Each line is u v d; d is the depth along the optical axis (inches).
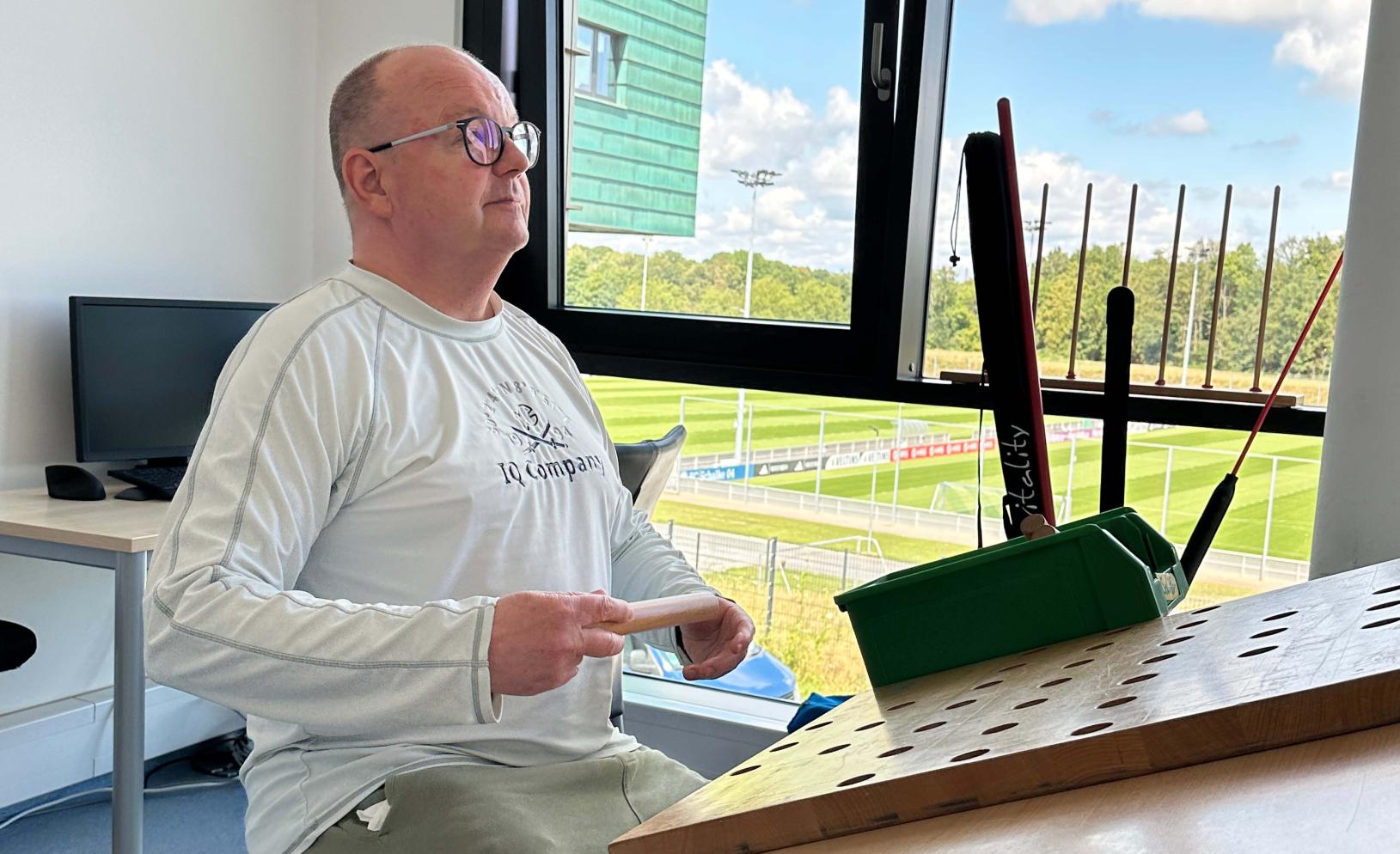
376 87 50.4
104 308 91.6
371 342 46.8
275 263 112.5
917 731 27.0
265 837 44.5
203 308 98.8
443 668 37.0
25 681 95.2
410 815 41.8
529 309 107.3
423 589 45.3
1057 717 24.2
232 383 44.0
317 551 45.4
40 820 92.4
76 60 93.3
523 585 47.5
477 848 40.1
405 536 45.5
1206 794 19.0
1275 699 20.3
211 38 103.8
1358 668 20.8
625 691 102.4
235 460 41.8
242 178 108.1
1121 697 24.4
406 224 50.2
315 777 43.9
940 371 90.1
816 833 23.0
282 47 110.7
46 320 93.4
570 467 51.3
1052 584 34.9
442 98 50.3
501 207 51.1
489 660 36.9
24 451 92.9
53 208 92.8
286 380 43.6
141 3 97.7
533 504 48.6
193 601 39.0
